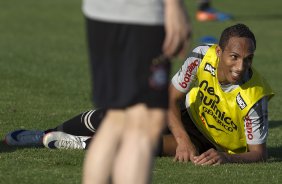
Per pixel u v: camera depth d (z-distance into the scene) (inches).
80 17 2006.6
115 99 390.9
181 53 384.2
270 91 601.3
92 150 402.3
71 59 1296.8
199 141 628.4
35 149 623.8
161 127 390.9
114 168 392.5
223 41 581.9
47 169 562.3
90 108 861.8
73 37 1621.6
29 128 728.3
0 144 644.7
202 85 610.2
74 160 588.7
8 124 740.0
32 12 2090.3
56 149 625.0
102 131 403.5
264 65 1293.1
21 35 1626.5
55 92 965.2
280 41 1631.4
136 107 389.7
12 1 2370.8
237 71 575.2
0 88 971.3
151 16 386.6
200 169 572.4
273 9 2373.3
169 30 378.0
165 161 594.6
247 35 576.1
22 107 842.2
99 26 394.3
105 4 392.5
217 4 2512.3
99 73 397.4
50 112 821.9
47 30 1728.6
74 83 1045.8
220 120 609.6
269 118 844.0
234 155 595.8
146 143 387.9
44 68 1175.0
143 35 386.6
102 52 394.9
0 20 1895.9
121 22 388.5
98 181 398.0
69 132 629.9
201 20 2005.4
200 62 609.0
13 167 563.8
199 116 618.5
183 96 623.8
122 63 389.7
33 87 993.5
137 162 384.2
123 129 400.5
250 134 598.9
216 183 536.4
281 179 553.9
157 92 385.7
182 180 540.4
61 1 2409.0
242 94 595.8
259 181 546.6
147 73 386.0
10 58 1273.4
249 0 2679.6
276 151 666.8
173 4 377.7
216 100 605.9
